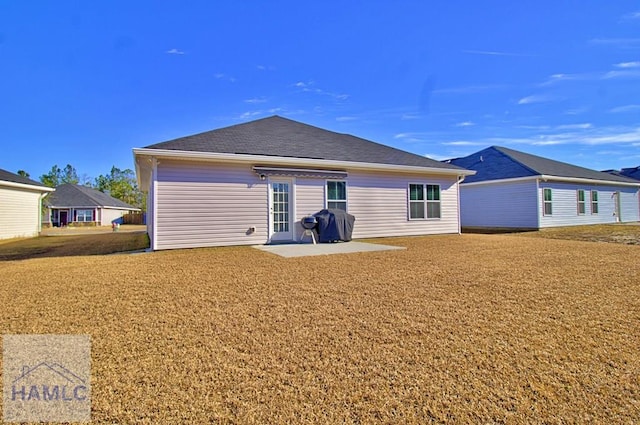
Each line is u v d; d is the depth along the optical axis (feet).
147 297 14.23
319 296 14.33
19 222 54.34
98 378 7.77
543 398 6.91
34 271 20.01
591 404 6.71
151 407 6.68
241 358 8.75
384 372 8.01
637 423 6.12
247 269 20.22
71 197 117.50
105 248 35.50
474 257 24.70
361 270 19.83
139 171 38.65
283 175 34.35
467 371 8.02
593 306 12.88
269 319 11.59
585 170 72.69
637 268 20.27
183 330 10.61
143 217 122.21
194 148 31.07
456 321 11.33
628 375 7.80
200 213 30.91
